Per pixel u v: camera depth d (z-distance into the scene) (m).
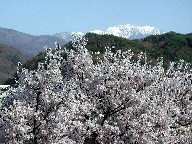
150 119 19.67
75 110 19.66
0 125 18.58
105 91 21.81
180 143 23.03
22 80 20.55
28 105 19.30
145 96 21.64
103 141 20.52
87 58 24.16
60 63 23.80
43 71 20.16
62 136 19.31
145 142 19.38
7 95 21.31
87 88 22.38
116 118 21.42
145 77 22.86
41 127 19.02
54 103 19.30
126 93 21.39
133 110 21.36
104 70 22.14
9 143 18.27
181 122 24.88
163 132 19.50
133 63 23.72
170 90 26.22
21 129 17.97
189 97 27.00
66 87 19.84
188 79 26.91
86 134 19.83
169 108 23.12
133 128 19.78
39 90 19.62
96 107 21.77
